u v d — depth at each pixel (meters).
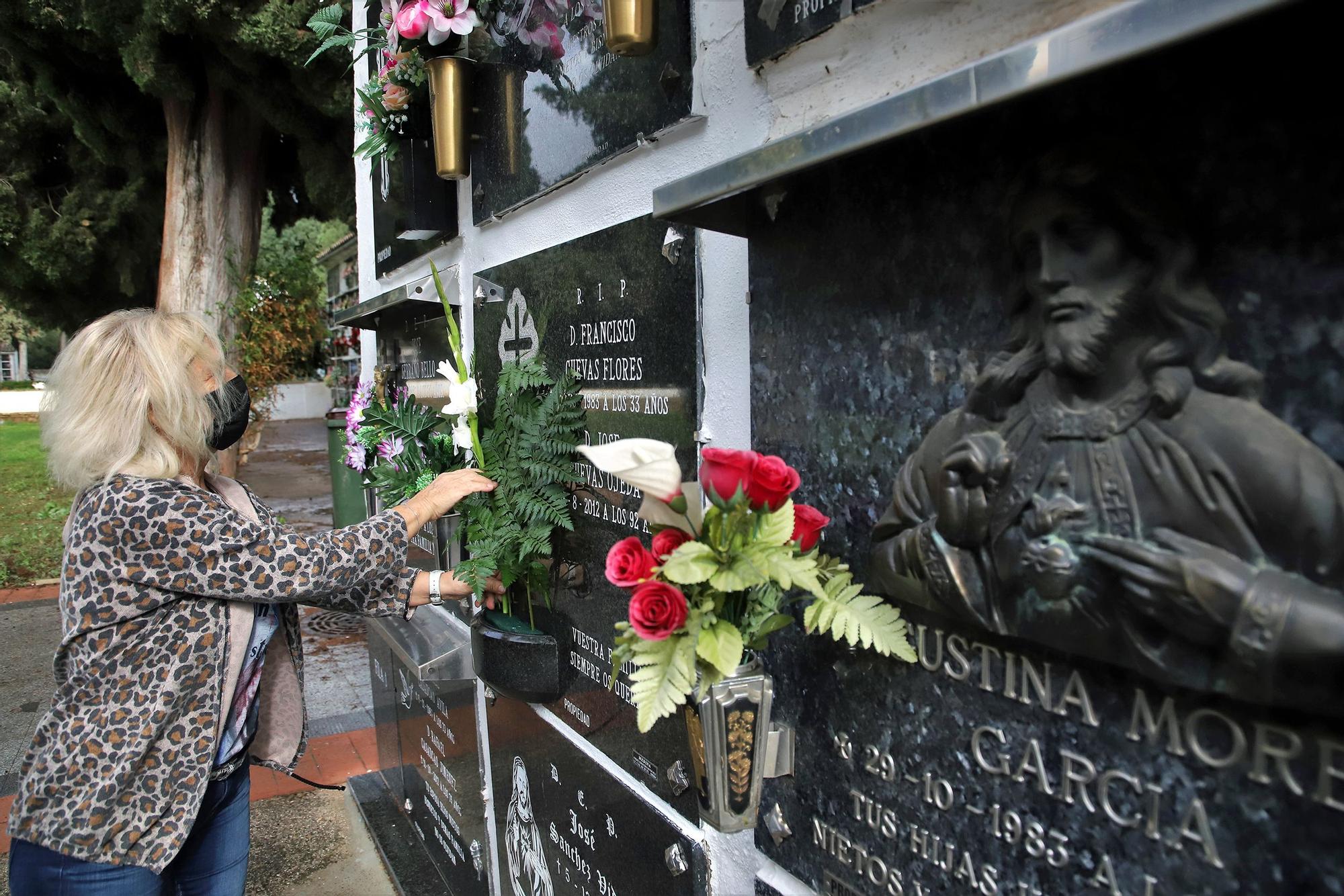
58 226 10.95
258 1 7.76
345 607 1.88
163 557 1.50
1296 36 0.63
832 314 1.08
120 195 10.89
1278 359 0.65
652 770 1.59
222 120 9.37
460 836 2.64
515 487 1.88
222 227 9.52
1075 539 0.76
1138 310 0.73
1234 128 0.67
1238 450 0.66
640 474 1.00
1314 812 0.66
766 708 1.07
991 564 0.86
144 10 7.61
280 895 2.89
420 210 2.43
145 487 1.52
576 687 1.88
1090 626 0.76
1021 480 0.82
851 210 1.04
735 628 1.00
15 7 8.23
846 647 1.11
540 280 1.95
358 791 3.47
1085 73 0.61
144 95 9.63
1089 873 0.83
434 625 2.73
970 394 0.89
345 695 4.58
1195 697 0.73
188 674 1.54
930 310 0.94
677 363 1.46
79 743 1.47
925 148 0.93
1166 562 0.69
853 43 1.08
